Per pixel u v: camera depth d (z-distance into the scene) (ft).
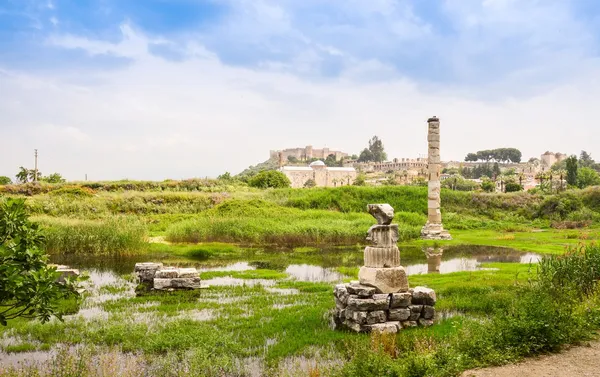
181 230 96.53
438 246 98.68
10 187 146.92
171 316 41.63
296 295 50.06
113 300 47.52
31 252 23.25
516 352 27.32
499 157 619.67
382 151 633.61
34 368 28.91
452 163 572.10
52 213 117.50
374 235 37.96
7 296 22.67
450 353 26.30
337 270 68.28
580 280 41.22
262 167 584.81
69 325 38.01
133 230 81.97
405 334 34.27
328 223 112.27
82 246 79.20
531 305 31.27
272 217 120.16
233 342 33.35
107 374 27.63
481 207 170.19
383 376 24.54
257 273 63.93
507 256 82.53
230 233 98.58
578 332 29.71
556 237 112.68
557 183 254.47
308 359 30.96
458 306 42.80
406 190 168.25
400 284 37.70
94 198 135.64
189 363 30.01
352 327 36.29
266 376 28.30
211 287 54.24
